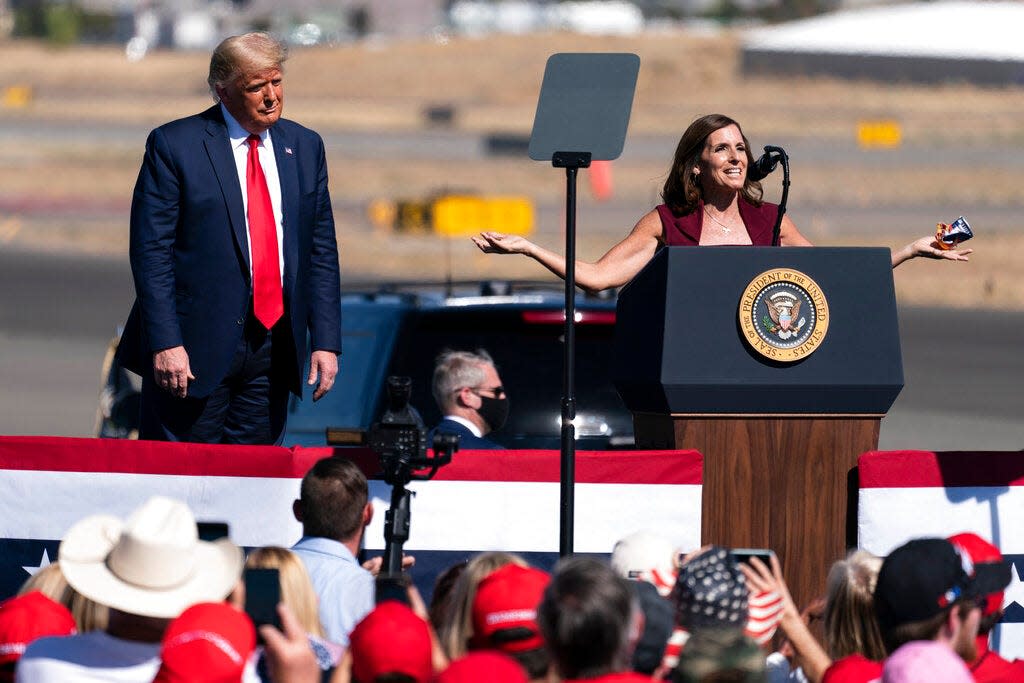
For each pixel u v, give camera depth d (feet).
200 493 58.85
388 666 36.96
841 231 381.81
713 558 40.45
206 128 60.59
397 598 44.32
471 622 41.65
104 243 349.20
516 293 81.51
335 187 483.10
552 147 53.47
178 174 60.03
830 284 52.06
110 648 39.83
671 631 39.88
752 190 61.11
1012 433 162.91
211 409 61.67
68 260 316.19
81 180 495.00
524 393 74.59
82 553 40.16
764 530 54.19
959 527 56.80
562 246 336.29
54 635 41.83
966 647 40.68
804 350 51.88
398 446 53.42
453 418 65.57
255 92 58.70
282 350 62.03
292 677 38.70
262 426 62.59
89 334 227.20
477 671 34.19
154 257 59.88
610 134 53.47
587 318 75.46
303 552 51.57
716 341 51.75
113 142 615.98
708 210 60.70
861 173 532.73
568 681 35.96
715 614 39.88
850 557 45.42
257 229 60.75
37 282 281.33
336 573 51.16
